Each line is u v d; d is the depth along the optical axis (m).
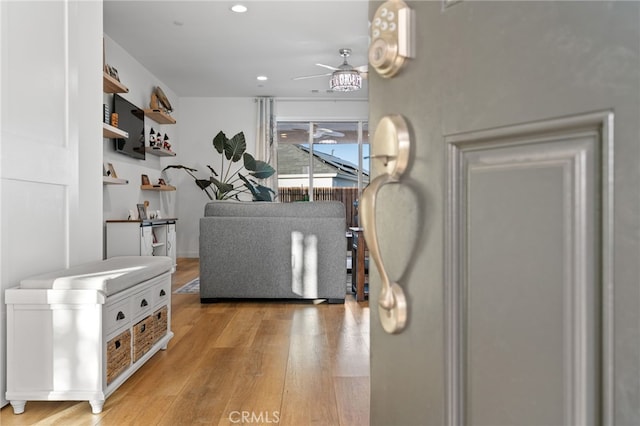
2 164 2.03
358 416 1.93
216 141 8.02
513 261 0.50
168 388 2.25
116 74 5.53
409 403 0.64
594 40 0.42
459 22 0.56
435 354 0.59
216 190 8.74
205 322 3.60
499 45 0.51
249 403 2.06
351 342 3.05
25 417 1.94
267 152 8.78
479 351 0.54
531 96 0.48
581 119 0.43
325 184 9.24
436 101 0.59
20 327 1.98
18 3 2.17
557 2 0.45
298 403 2.06
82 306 1.98
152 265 2.59
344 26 5.54
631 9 0.39
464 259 0.56
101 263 2.65
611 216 0.41
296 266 4.29
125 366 2.25
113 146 5.83
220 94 8.64
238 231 4.28
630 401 0.39
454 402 0.57
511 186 0.50
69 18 2.58
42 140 2.36
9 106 2.11
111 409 2.01
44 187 2.37
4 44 2.07
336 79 6.00
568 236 0.45
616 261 0.40
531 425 0.48
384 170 0.66
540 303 0.47
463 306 0.56
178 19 5.32
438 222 0.58
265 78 7.64
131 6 4.99
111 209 5.86
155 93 7.13
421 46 0.61
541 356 0.47
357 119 9.04
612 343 0.41
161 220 6.35
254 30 5.65
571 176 0.45
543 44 0.46
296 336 3.20
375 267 0.72
